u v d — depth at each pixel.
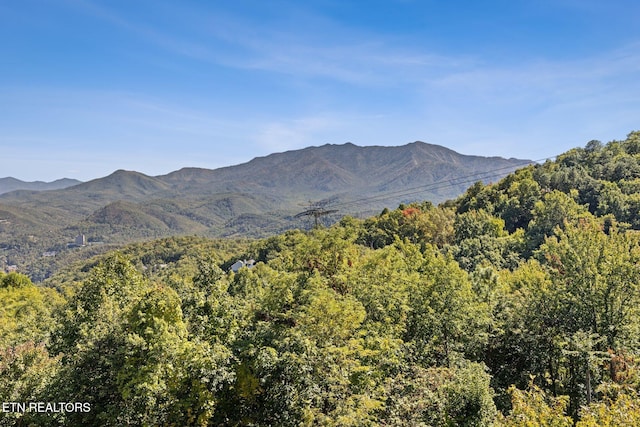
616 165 92.75
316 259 28.78
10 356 14.23
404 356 20.83
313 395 15.76
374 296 23.83
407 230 83.81
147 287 19.70
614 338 21.55
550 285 24.77
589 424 11.23
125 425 14.00
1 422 13.20
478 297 27.16
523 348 23.81
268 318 19.91
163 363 14.15
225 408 17.27
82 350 14.96
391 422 15.58
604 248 23.31
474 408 15.57
